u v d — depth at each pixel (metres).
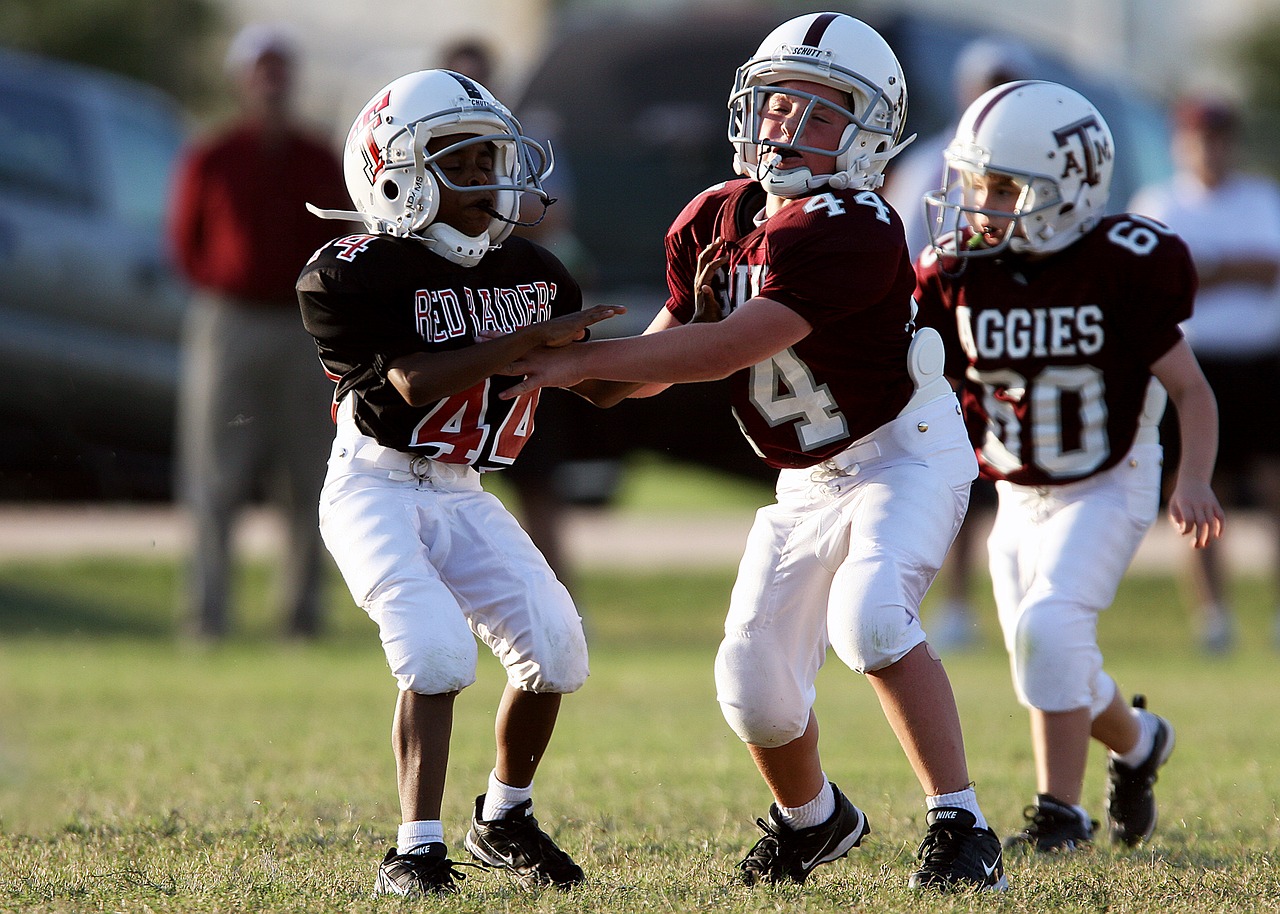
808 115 13.30
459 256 13.20
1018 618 14.80
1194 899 12.13
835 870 13.62
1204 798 16.59
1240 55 101.44
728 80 40.75
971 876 12.40
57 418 36.81
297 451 30.91
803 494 13.47
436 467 13.09
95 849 13.74
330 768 18.02
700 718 22.56
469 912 11.55
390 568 12.64
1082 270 15.16
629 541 46.62
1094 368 15.21
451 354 12.55
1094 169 15.13
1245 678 27.73
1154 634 36.38
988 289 15.43
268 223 29.95
